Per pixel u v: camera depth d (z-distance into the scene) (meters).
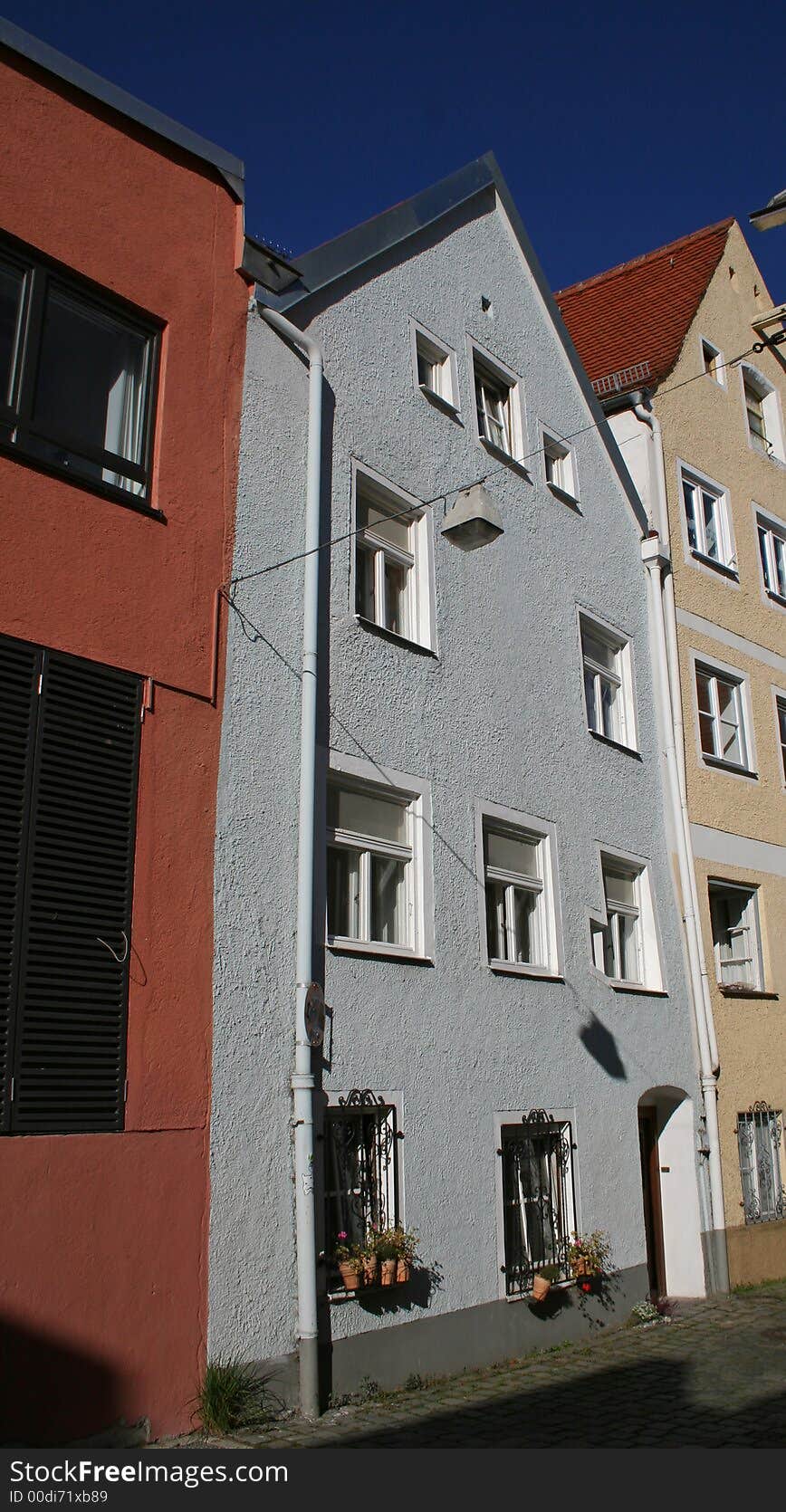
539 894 11.74
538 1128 10.77
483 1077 10.06
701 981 13.84
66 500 7.40
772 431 19.03
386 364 11.02
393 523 10.88
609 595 14.18
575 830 12.37
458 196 12.78
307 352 9.77
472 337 12.66
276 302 9.56
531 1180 10.63
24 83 7.75
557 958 11.55
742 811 15.66
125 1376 6.57
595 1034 11.87
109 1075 6.88
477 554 11.81
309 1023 8.15
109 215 8.19
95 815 7.15
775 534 18.41
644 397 15.83
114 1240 6.68
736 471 17.62
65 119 8.00
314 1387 7.56
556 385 14.19
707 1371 9.25
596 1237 10.85
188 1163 7.21
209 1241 7.24
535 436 13.47
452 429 11.85
